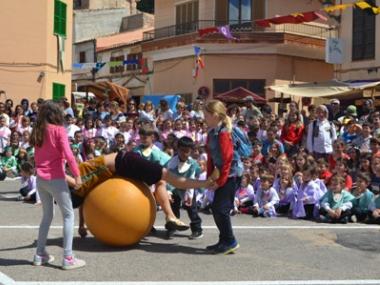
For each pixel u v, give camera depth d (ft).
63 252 22.82
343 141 42.70
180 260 23.76
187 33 103.86
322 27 100.17
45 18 83.46
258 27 98.89
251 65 97.96
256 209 36.09
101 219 24.94
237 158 25.00
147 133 28.45
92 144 41.91
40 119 22.07
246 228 31.30
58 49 86.58
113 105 58.44
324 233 29.89
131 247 26.02
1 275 21.13
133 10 173.78
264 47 97.30
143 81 118.42
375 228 31.53
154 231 29.09
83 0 169.17
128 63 117.19
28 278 20.79
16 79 81.97
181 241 27.50
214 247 25.17
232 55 98.43
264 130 47.19
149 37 131.34
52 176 21.95
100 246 26.14
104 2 170.09
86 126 53.62
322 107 43.68
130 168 25.55
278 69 97.66
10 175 53.67
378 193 34.22
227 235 24.89
